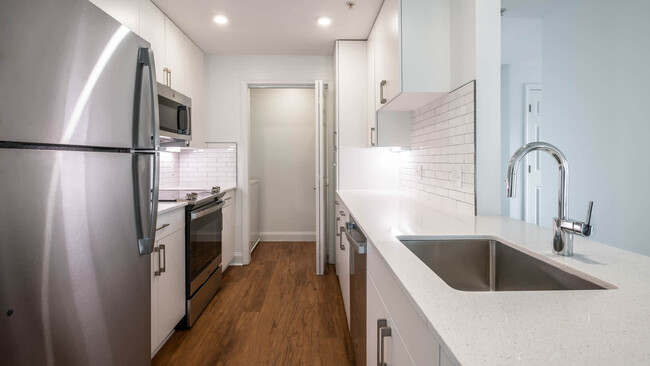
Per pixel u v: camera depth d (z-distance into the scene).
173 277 2.26
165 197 2.68
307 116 5.25
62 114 1.07
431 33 2.06
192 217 2.45
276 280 3.44
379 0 2.62
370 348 1.38
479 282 1.38
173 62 3.00
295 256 4.35
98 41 1.21
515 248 1.24
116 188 1.32
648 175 2.32
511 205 4.66
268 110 5.24
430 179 2.46
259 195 5.23
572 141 2.94
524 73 4.69
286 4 2.69
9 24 0.91
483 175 1.78
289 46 3.62
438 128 2.28
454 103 2.00
